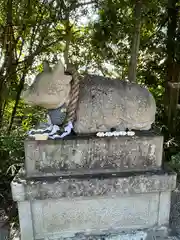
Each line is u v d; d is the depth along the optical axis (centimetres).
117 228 186
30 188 162
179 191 248
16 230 200
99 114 175
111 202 180
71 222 180
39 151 167
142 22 316
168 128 371
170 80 365
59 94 167
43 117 334
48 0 279
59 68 166
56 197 167
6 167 272
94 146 171
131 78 304
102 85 178
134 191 173
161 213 189
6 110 365
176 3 332
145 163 181
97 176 171
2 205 238
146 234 184
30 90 167
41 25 296
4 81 308
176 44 339
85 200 176
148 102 184
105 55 319
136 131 187
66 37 299
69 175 173
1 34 286
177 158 286
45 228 179
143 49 372
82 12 283
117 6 262
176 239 181
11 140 287
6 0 275
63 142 167
